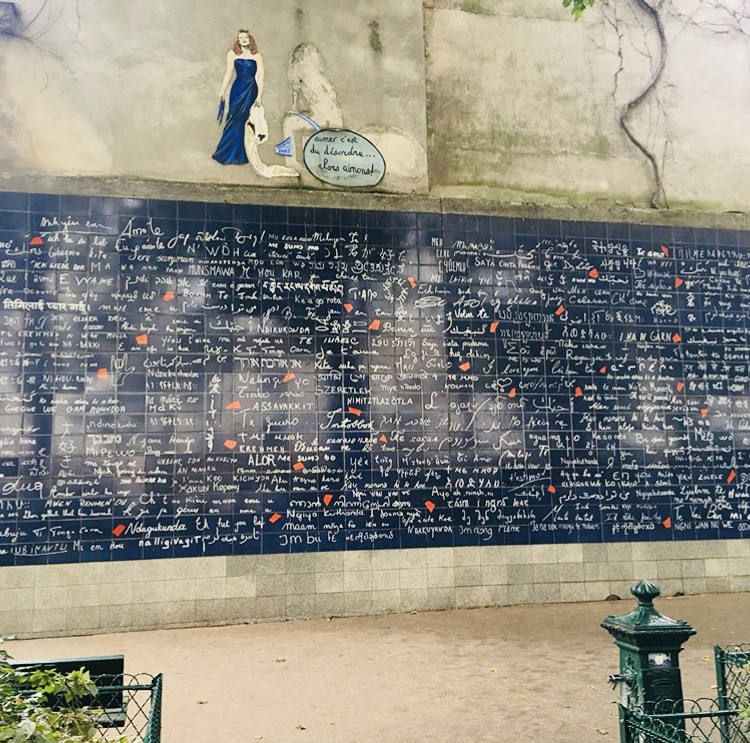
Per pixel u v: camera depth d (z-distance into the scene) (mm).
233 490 8227
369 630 7609
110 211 8383
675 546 9078
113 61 8672
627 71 10062
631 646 3697
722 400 9484
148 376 8211
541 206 9469
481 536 8695
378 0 9477
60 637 7602
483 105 9602
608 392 9234
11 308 8031
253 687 5754
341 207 8945
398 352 8820
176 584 7961
